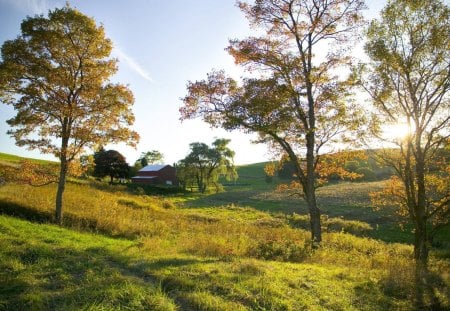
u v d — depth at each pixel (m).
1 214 18.61
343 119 18.42
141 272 9.84
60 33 18.61
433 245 26.36
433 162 17.59
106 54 19.89
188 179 94.25
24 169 19.67
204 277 9.59
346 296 9.80
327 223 33.78
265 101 17.39
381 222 36.12
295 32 18.69
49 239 12.53
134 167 109.19
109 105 19.47
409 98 16.47
